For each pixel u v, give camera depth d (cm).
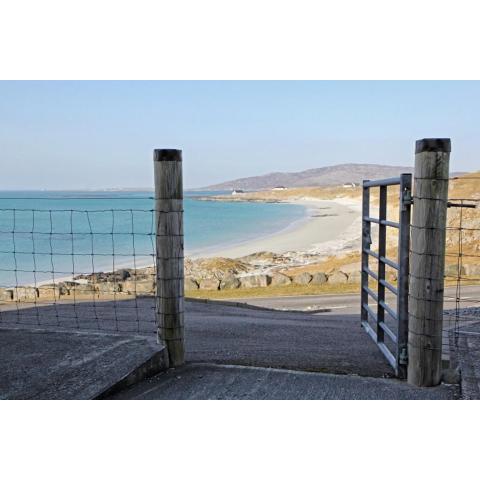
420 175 461
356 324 867
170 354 529
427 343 474
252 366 542
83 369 485
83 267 3092
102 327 752
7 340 565
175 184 510
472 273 1722
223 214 9588
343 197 16038
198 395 458
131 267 3056
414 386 482
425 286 471
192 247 4406
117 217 7894
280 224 7012
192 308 1128
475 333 643
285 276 1909
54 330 594
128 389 473
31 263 3253
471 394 453
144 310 977
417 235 470
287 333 753
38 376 473
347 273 1891
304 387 477
